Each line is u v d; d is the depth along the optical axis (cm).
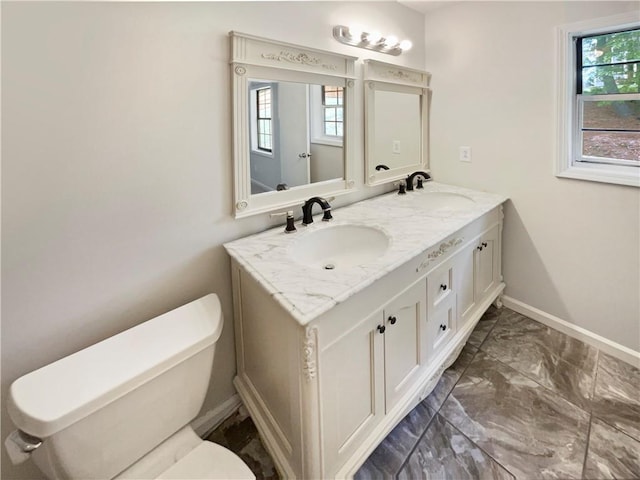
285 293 111
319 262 167
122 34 118
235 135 149
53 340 118
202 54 137
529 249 226
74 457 93
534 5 199
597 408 161
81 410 91
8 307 108
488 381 180
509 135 221
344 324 117
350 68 192
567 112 195
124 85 121
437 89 252
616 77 182
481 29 223
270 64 156
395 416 146
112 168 122
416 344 158
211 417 163
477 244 203
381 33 213
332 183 197
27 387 96
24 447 91
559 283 215
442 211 195
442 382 181
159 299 140
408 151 247
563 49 190
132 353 109
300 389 112
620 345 193
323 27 179
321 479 117
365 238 173
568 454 139
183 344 113
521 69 209
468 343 211
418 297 153
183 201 141
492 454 141
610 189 186
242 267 133
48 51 106
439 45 245
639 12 164
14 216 106
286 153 171
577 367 188
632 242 183
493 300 228
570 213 203
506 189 229
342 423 123
